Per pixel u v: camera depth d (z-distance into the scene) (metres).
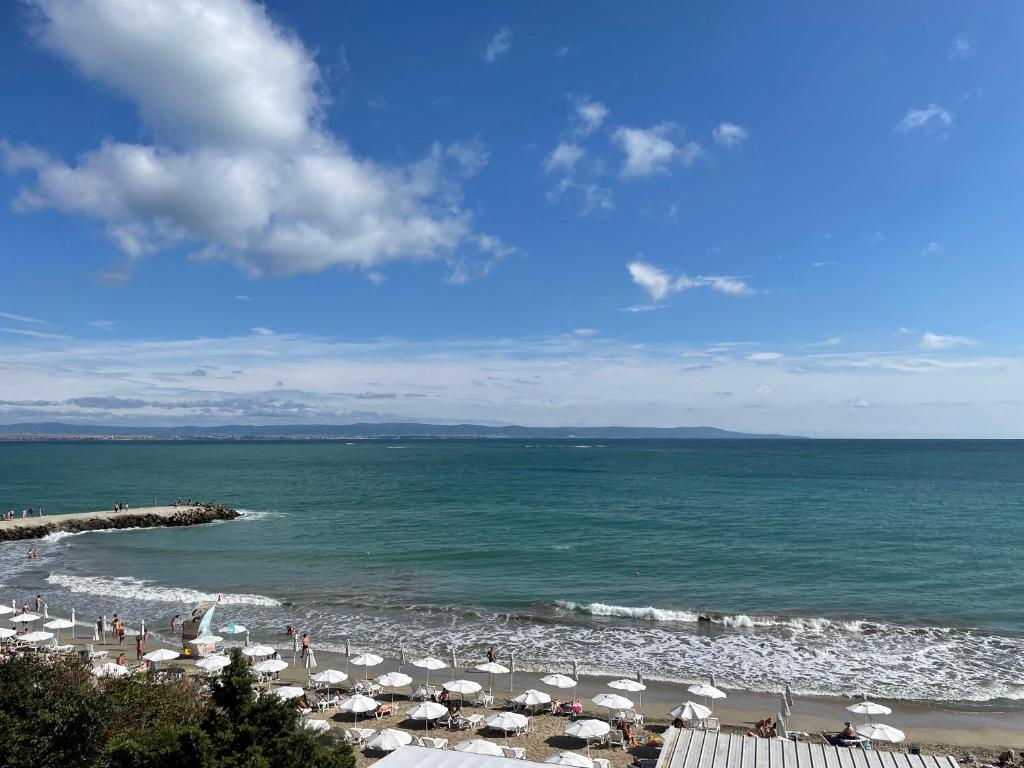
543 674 25.92
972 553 49.59
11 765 10.77
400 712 22.62
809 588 39.03
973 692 23.89
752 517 69.31
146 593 38.22
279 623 32.56
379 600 36.53
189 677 23.84
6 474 142.38
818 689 24.22
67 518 64.25
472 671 23.86
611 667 26.53
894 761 12.22
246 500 90.94
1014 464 172.25
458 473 142.62
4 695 12.33
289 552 51.25
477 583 40.50
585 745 20.06
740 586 39.56
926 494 93.62
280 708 10.12
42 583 41.47
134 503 88.62
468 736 20.66
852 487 104.94
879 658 27.31
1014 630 30.95
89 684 13.68
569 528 62.00
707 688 21.28
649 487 105.50
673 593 37.94
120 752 9.59
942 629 30.89
